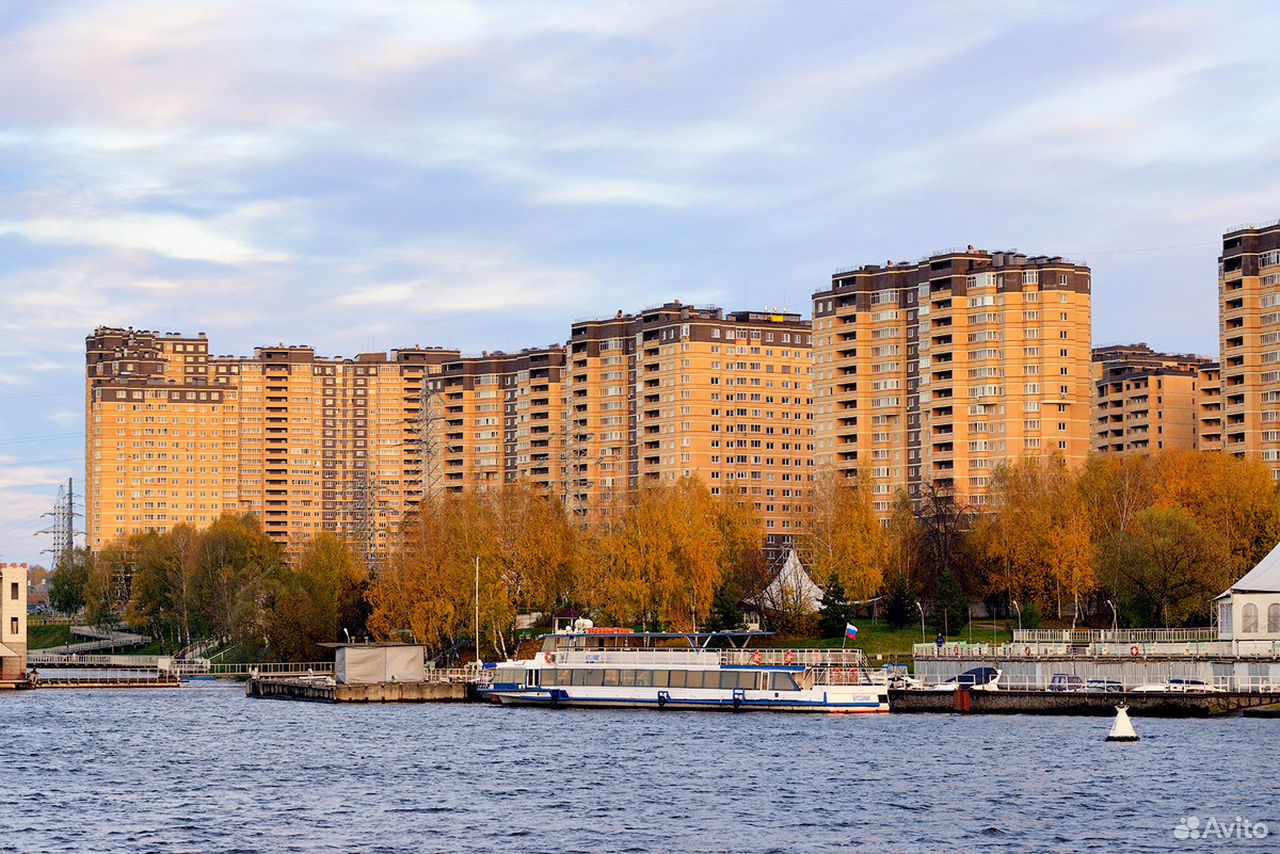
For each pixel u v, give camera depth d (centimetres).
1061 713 16538
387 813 10500
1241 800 10619
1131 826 9794
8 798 11275
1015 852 9106
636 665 18238
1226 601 17938
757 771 12275
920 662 18250
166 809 10738
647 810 10538
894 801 10781
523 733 15362
